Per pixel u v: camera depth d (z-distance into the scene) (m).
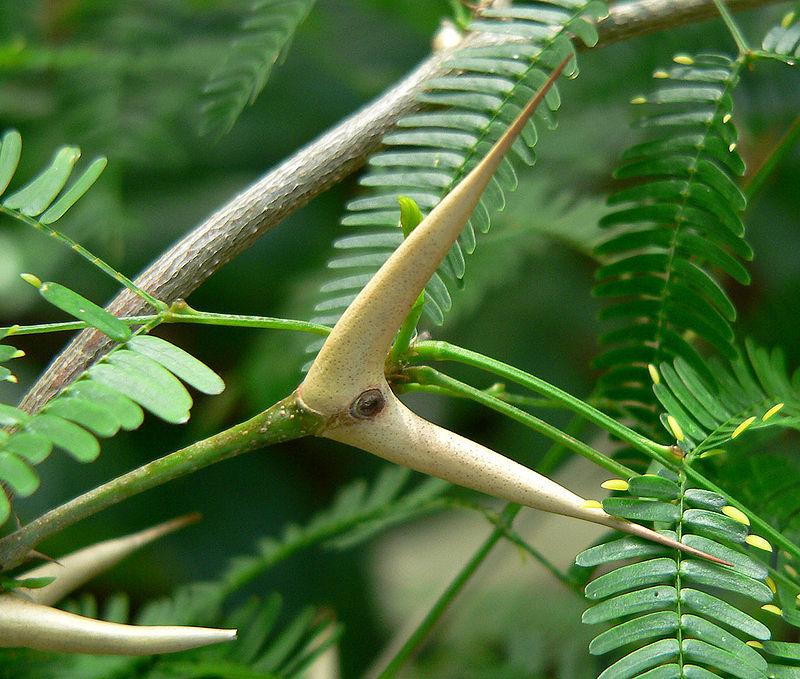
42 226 0.35
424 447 0.34
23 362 0.74
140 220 0.74
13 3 0.71
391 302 0.33
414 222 0.34
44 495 0.69
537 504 0.34
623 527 0.35
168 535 0.72
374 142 0.39
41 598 0.37
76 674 0.41
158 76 0.69
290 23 0.43
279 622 0.70
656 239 0.39
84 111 0.66
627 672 0.34
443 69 0.39
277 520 0.76
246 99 0.43
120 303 0.37
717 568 0.35
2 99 0.70
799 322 0.68
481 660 0.52
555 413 0.72
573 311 0.74
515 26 0.39
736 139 0.38
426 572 0.72
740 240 0.38
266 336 0.61
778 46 0.39
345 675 0.69
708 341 0.39
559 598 0.53
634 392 0.40
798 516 0.39
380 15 0.82
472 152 0.38
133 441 0.72
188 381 0.34
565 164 0.66
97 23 0.71
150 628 0.34
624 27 0.40
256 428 0.34
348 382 0.34
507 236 0.54
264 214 0.38
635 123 0.39
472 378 0.73
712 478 0.39
